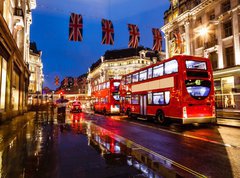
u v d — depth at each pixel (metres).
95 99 35.72
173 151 7.26
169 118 14.35
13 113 21.45
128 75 22.12
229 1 25.11
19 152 6.96
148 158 6.35
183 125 15.28
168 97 14.55
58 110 28.22
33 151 7.11
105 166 5.54
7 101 17.45
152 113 16.73
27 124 15.77
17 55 20.83
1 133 11.00
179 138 9.85
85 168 5.37
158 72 16.08
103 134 11.18
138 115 19.31
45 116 24.72
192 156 6.59
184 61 13.45
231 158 6.32
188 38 30.86
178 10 34.41
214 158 6.33
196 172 5.07
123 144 8.47
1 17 12.50
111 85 27.83
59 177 4.71
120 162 5.93
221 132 11.65
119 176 4.79
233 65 23.16
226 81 23.86
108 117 24.27
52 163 5.75
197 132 11.76
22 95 27.30
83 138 9.86
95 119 21.30
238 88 22.14
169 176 4.79
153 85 16.73
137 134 11.16
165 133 11.47
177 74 13.58
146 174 4.92
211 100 13.88
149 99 17.30
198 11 29.70
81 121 18.81
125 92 22.56
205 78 13.87
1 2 14.30
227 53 25.27
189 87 13.27
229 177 4.76
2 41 14.00
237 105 20.12
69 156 6.54
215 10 26.94
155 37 18.91
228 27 25.28
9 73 17.61
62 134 11.08
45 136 10.30
